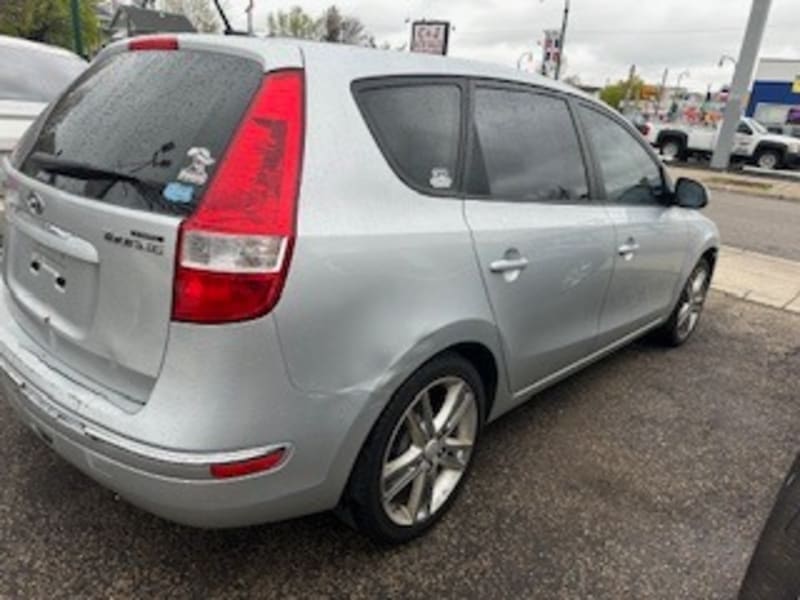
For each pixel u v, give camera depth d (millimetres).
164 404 1699
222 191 1669
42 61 6035
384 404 1995
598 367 4145
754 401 3793
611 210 3146
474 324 2264
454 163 2281
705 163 24109
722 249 8352
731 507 2734
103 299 1831
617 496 2746
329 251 1774
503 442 3119
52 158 2111
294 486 1863
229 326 1647
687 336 4664
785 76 34969
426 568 2250
